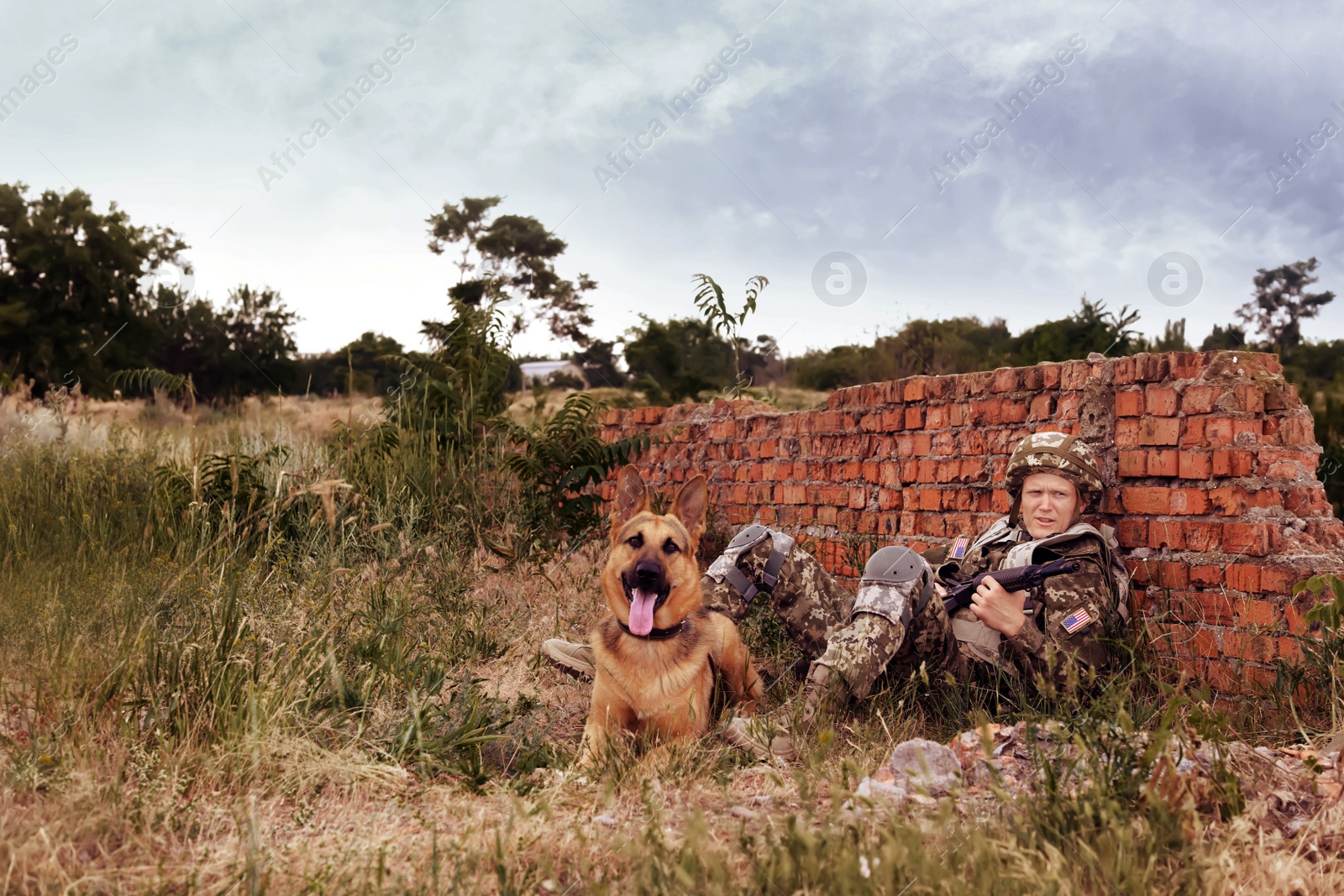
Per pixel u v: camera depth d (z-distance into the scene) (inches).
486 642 172.6
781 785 108.7
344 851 84.9
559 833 94.2
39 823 84.4
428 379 307.9
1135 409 154.9
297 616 152.5
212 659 121.3
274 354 1104.8
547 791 105.2
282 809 98.3
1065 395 166.9
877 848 79.4
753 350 646.5
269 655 129.9
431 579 200.8
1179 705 105.3
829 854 77.3
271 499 235.8
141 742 104.1
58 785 90.8
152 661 121.5
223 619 133.6
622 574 136.9
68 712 107.1
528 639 181.8
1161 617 143.4
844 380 703.1
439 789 104.7
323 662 127.3
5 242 973.8
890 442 210.2
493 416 311.3
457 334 315.9
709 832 87.0
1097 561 136.3
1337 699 117.7
